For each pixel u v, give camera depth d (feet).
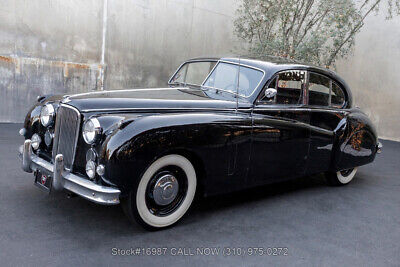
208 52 32.40
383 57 31.63
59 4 24.68
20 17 23.58
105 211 10.77
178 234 9.70
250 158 11.27
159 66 29.96
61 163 9.07
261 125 11.37
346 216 12.17
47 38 24.68
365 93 32.81
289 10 24.50
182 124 9.45
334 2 23.57
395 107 31.22
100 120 8.98
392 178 18.22
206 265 8.24
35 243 8.50
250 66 12.29
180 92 11.88
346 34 26.23
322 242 9.96
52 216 10.09
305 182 16.22
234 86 12.16
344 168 14.88
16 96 24.39
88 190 8.65
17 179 12.94
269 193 14.10
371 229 11.18
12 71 23.95
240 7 30.14
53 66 25.21
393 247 9.99
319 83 13.58
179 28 30.37
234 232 10.13
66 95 10.35
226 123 10.44
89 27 26.11
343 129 14.26
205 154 10.02
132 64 28.55
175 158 9.59
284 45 24.25
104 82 27.45
